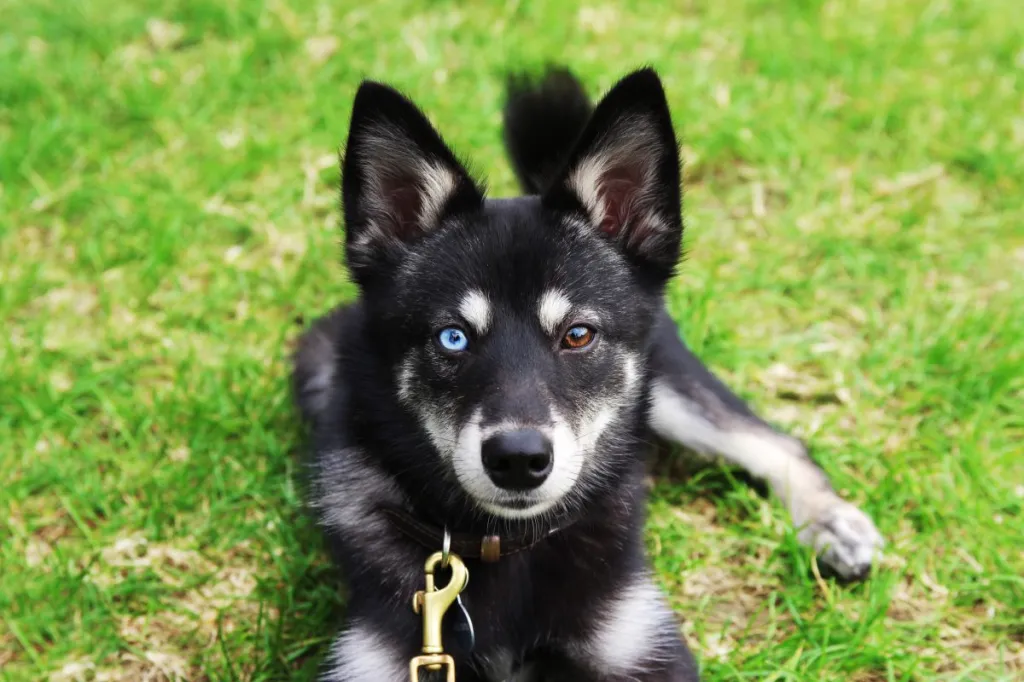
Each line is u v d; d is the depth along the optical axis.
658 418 1.07
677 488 1.07
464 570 0.91
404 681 0.92
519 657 0.94
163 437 1.11
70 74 1.41
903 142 1.33
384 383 0.93
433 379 0.91
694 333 1.16
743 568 1.03
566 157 0.95
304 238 1.25
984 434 1.09
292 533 1.04
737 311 1.19
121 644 0.99
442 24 1.50
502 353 0.90
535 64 1.35
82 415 1.13
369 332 0.94
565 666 0.94
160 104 1.36
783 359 1.16
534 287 0.91
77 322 1.20
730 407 1.07
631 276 0.94
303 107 1.36
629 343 0.93
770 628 0.98
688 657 0.94
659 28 1.51
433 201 0.94
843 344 1.17
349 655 0.92
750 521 1.05
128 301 1.21
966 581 1.01
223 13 1.51
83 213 1.28
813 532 1.03
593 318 0.92
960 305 1.18
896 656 0.96
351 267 0.94
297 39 1.46
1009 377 1.11
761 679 0.95
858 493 1.07
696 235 1.23
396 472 0.94
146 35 1.52
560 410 0.89
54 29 1.51
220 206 1.28
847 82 1.39
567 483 0.89
